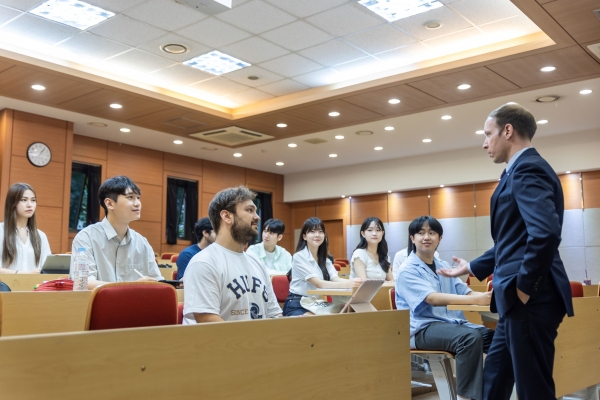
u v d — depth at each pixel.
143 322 1.88
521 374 2.12
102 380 1.25
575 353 3.43
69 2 5.85
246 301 2.27
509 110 2.35
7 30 6.49
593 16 5.35
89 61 7.37
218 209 2.31
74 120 9.48
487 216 11.61
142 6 5.87
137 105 8.27
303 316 1.76
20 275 3.56
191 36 6.60
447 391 3.08
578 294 4.13
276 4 5.79
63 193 9.29
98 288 1.81
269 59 7.27
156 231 11.59
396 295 3.34
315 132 9.80
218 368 1.48
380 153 12.05
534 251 1.98
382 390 2.02
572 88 7.82
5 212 4.07
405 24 6.29
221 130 9.64
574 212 10.54
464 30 6.43
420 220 3.31
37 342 1.16
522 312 2.12
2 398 1.10
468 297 2.90
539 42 6.13
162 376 1.36
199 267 2.17
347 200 13.64
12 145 8.77
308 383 1.73
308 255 4.53
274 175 14.28
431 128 9.96
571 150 10.27
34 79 7.19
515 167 2.20
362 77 7.59
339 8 5.89
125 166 11.16
